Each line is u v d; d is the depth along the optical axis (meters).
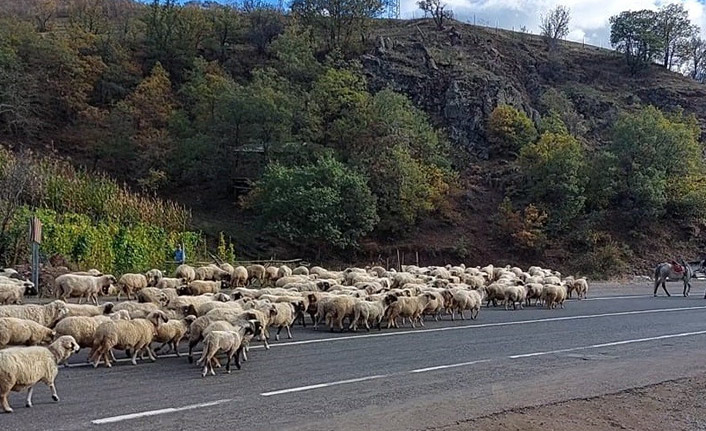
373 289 25.28
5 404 10.84
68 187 43.06
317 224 55.59
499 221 62.47
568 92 89.44
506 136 73.94
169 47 87.25
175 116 70.50
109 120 71.38
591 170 65.25
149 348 15.77
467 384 14.24
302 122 67.06
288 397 12.56
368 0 94.50
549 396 13.46
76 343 13.56
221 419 10.86
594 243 60.50
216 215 62.94
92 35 85.94
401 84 79.50
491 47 93.50
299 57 80.94
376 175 62.09
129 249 35.66
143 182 63.62
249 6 103.50
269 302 19.12
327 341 19.34
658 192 62.84
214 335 14.27
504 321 25.45
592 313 29.17
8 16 96.94
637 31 101.69
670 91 93.06
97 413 10.97
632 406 13.16
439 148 70.69
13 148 66.50
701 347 20.59
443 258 59.41
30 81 71.88
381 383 14.05
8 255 31.70
